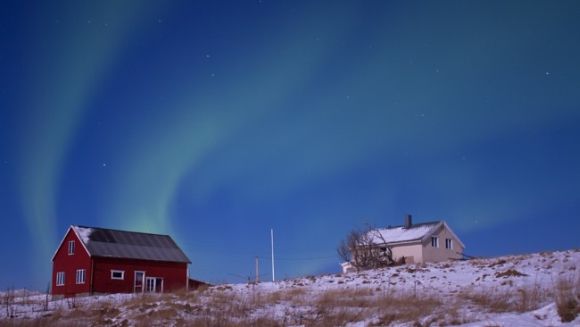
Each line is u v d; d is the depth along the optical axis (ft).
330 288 100.83
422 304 66.33
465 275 102.06
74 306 82.12
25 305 90.79
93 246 157.79
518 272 94.07
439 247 188.65
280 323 61.67
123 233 170.81
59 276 161.58
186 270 170.91
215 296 85.56
